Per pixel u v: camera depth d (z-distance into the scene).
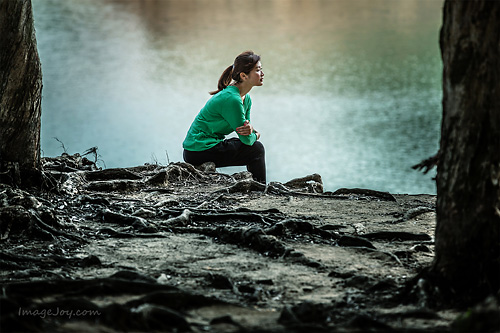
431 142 113.12
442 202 5.66
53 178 9.40
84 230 7.90
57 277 6.16
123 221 8.22
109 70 174.00
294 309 5.26
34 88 9.00
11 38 8.64
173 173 11.01
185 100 150.00
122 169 10.59
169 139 120.88
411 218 9.02
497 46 5.30
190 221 8.36
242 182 10.45
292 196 10.36
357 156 107.75
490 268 5.49
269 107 145.50
